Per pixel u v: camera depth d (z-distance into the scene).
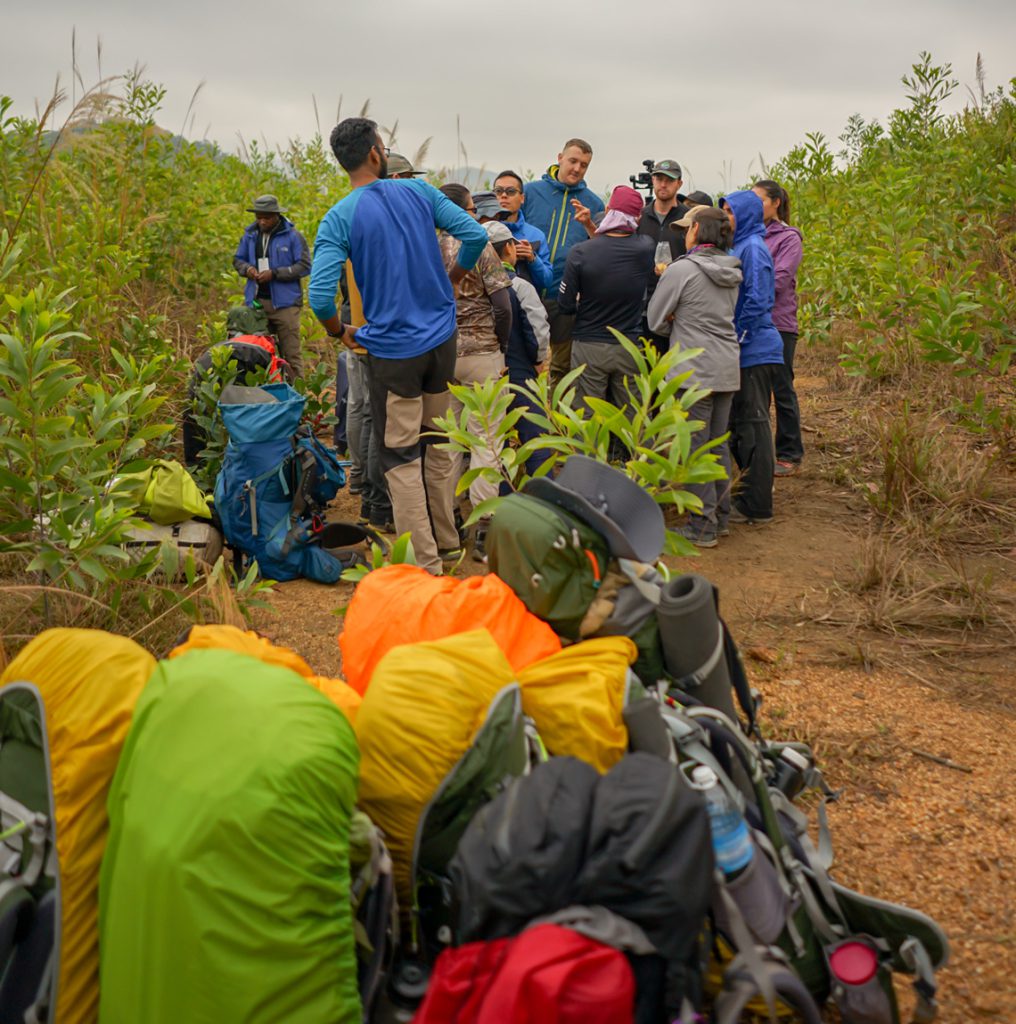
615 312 6.32
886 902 2.51
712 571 5.76
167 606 4.74
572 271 6.26
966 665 4.57
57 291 6.89
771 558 5.91
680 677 2.83
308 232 11.32
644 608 2.82
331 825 2.00
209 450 6.38
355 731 2.28
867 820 3.50
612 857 1.88
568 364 7.43
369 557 6.00
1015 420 6.82
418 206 5.19
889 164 11.81
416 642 2.70
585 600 2.78
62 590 4.19
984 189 9.60
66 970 2.09
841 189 12.01
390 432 5.31
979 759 3.84
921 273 8.84
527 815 1.96
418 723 2.21
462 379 6.07
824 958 2.47
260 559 5.55
